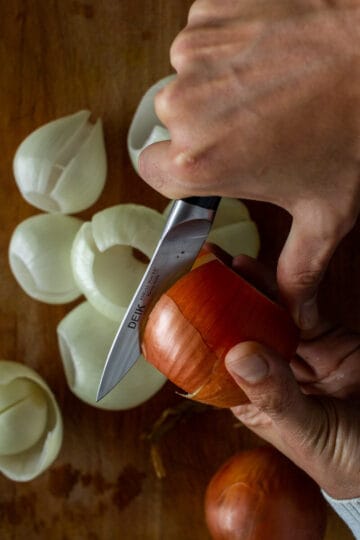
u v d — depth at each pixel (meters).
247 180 0.31
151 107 0.48
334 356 0.42
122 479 0.50
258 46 0.30
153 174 0.32
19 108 0.50
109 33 0.50
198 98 0.30
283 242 0.50
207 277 0.36
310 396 0.39
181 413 0.50
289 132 0.30
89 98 0.50
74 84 0.50
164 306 0.36
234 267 0.41
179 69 0.31
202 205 0.34
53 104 0.50
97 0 0.49
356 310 0.50
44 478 0.50
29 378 0.49
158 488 0.50
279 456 0.46
